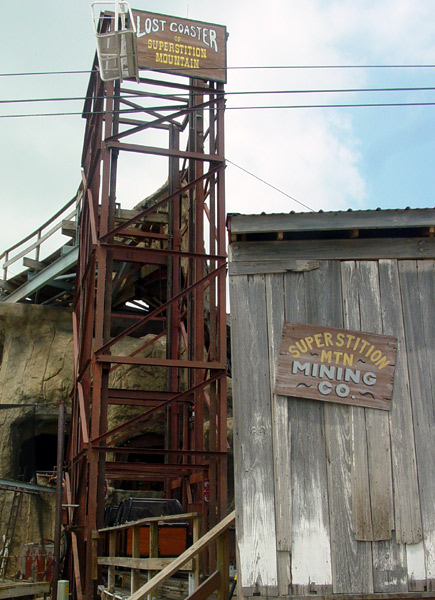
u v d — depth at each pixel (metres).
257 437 8.02
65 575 18.56
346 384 8.17
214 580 8.60
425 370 8.29
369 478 7.95
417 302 8.49
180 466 17.16
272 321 8.35
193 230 20.89
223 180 18.52
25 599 21.00
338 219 8.49
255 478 7.91
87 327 19.47
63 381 29.52
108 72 12.34
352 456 8.01
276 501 7.85
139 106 20.41
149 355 28.86
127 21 18.58
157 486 30.33
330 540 7.77
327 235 8.66
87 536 15.45
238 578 7.72
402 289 8.52
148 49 18.69
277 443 8.01
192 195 21.09
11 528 26.92
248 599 7.59
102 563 13.96
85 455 17.06
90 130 21.67
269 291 8.45
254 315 8.38
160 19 18.98
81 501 17.20
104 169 17.73
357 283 8.51
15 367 29.78
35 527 27.06
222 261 17.84
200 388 17.41
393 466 8.01
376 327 8.39
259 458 7.97
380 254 8.59
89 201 19.14
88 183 21.72
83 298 20.38
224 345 17.52
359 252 8.59
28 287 31.02
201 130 20.52
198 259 19.31
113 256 21.75
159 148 18.22
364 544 7.78
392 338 8.34
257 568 7.66
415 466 8.02
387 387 8.20
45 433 30.03
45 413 29.14
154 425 28.28
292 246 8.58
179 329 22.77
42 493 27.69
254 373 8.20
